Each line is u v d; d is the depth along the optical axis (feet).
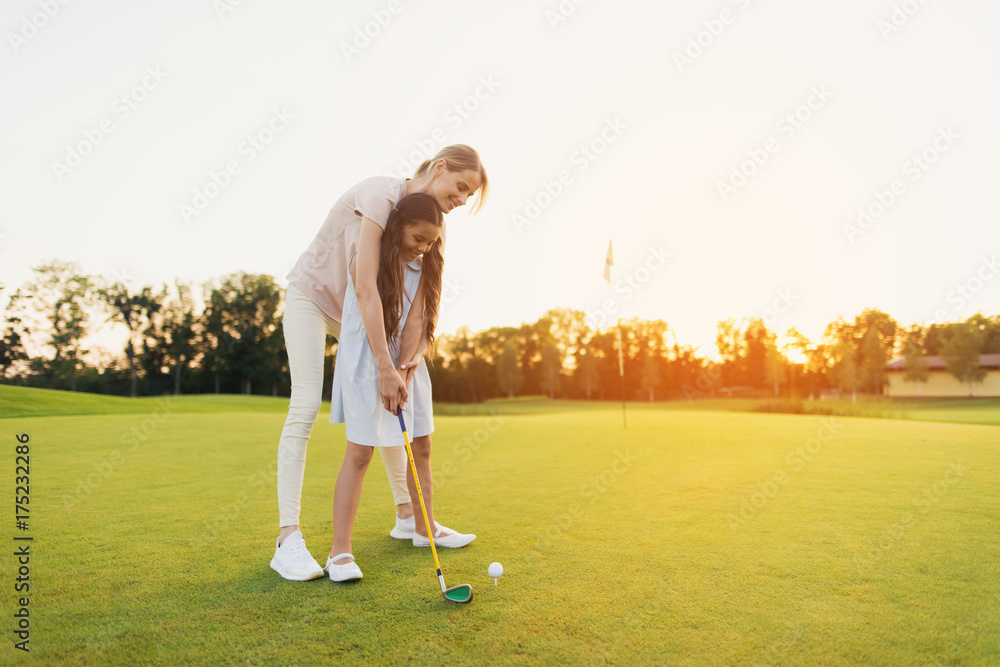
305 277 8.05
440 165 8.15
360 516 10.39
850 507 10.55
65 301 107.55
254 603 6.19
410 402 8.21
